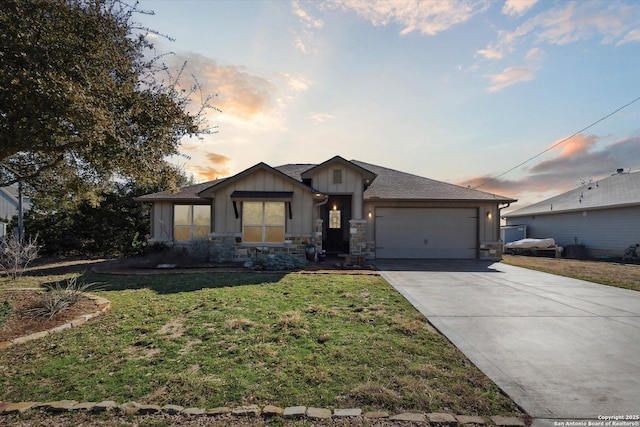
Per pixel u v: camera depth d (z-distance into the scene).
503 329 5.14
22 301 6.27
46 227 15.52
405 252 15.36
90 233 16.11
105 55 5.21
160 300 6.62
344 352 4.09
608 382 3.45
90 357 3.93
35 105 4.38
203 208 15.17
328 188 14.71
